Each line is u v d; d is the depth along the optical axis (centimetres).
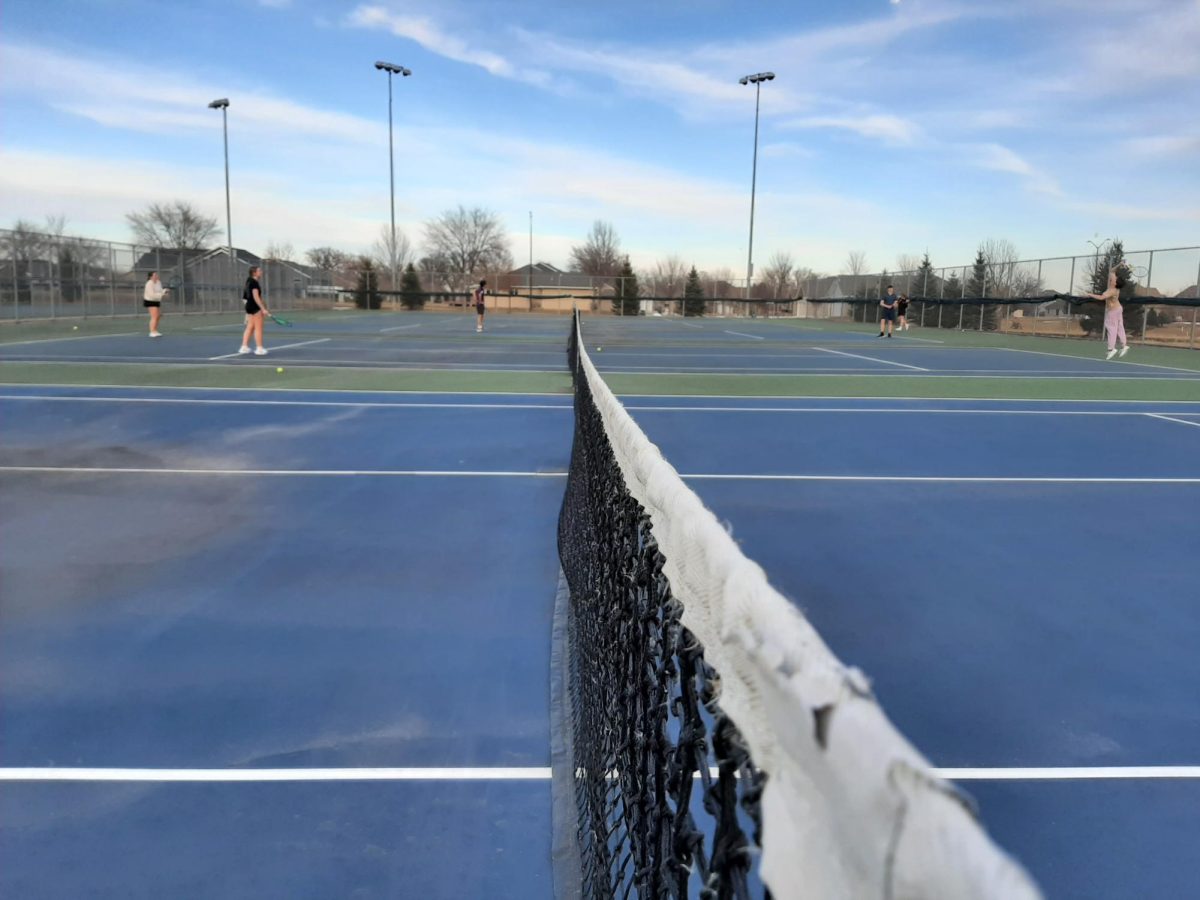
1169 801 280
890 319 3102
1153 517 627
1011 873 40
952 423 1058
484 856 256
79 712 335
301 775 295
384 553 532
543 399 1214
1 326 2584
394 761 304
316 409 1096
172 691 353
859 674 60
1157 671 375
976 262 3716
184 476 729
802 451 871
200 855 255
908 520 614
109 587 468
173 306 3628
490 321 4194
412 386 1341
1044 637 410
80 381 1315
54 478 716
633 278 6450
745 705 83
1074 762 303
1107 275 2795
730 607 91
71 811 274
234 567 502
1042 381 1547
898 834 48
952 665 379
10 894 239
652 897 146
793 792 66
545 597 459
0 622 420
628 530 192
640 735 168
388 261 8375
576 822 265
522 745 316
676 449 875
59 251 2870
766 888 76
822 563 517
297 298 5472
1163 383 1515
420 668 376
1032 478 754
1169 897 237
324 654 389
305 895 240
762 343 2666
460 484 711
